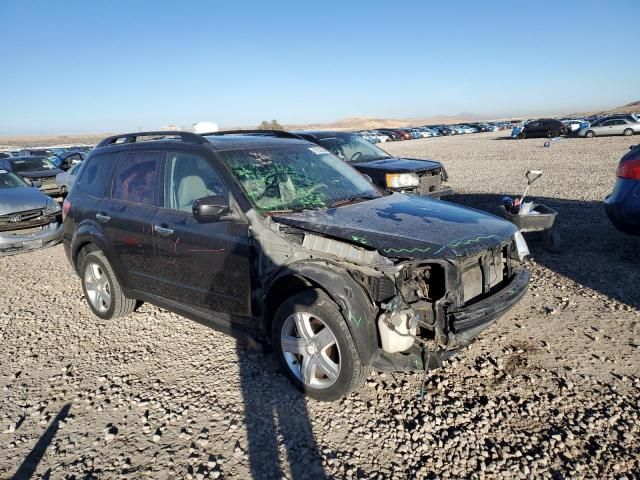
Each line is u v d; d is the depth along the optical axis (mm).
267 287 3457
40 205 8453
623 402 3199
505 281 3727
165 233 4074
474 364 3768
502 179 14227
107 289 5027
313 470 2736
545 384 3451
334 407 3314
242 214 3617
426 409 3232
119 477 2770
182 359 4145
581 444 2834
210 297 3910
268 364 3949
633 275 5469
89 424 3301
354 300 3074
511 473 2635
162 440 3082
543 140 34656
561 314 4566
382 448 2887
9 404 3611
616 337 4062
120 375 3945
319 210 3809
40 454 3016
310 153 4719
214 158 3932
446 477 2633
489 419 3096
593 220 8148
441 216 3682
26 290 6480
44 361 4293
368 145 9617
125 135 5090
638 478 2557
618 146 24375
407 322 3041
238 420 3229
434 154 26125
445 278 3082
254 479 2688
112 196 4781
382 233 3232
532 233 6633
